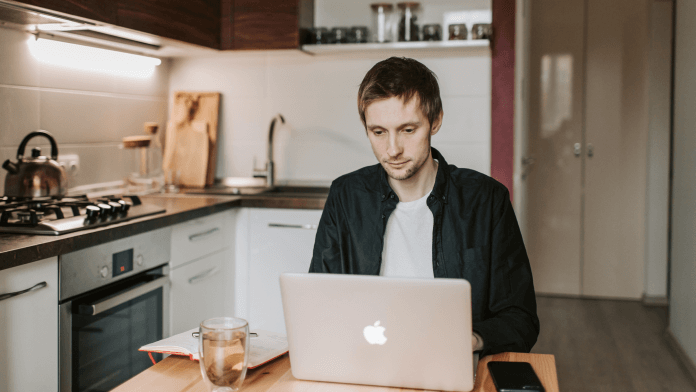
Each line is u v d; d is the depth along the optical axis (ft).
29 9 5.83
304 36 9.91
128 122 9.43
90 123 8.42
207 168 10.55
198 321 8.21
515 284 4.21
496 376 3.21
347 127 10.42
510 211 4.41
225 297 9.04
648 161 14.26
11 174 6.45
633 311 13.73
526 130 14.42
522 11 10.86
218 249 8.73
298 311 3.12
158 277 7.12
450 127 9.93
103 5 6.68
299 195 9.45
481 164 9.89
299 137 10.60
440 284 2.85
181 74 10.85
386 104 3.78
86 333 5.76
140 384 3.28
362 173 4.59
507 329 3.71
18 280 4.90
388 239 4.39
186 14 8.60
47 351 5.27
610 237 14.87
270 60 10.57
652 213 14.23
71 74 7.98
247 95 10.71
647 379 9.73
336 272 4.48
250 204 9.11
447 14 9.97
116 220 6.34
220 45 9.73
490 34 9.46
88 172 8.39
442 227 4.30
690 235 10.04
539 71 14.92
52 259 5.28
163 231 7.21
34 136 6.75
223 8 9.68
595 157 14.82
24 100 7.16
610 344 11.44
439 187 4.31
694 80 9.86
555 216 15.16
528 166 15.14
